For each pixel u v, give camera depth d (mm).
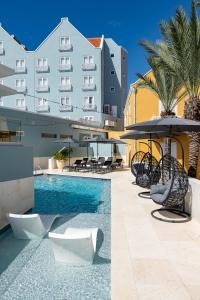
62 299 4250
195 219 7629
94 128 33219
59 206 11117
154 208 9250
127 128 10633
